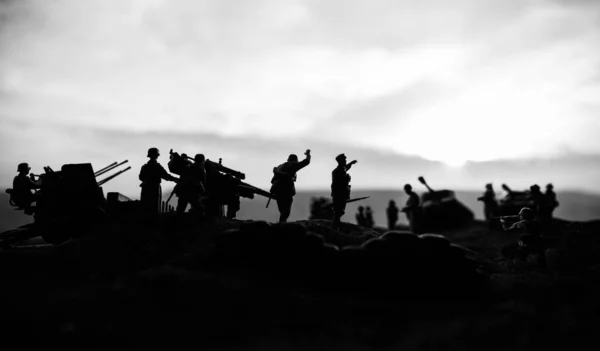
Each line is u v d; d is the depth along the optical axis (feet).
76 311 0.41
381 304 0.45
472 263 0.50
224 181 0.68
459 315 0.44
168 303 0.42
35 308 0.42
